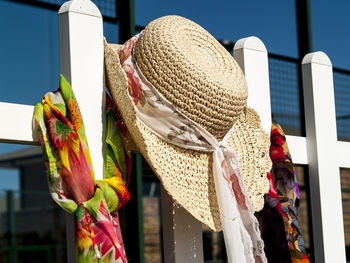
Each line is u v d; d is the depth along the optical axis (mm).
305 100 2039
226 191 1501
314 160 2010
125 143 1461
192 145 1492
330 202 2010
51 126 1334
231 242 1482
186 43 1486
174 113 1436
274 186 1812
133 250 3018
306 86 2039
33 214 4617
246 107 1701
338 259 1999
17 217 4551
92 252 1276
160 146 1449
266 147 1699
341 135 4191
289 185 1879
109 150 1438
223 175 1510
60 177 1324
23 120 1334
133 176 3057
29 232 4605
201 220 1455
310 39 3586
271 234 1821
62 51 1441
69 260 1388
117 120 1465
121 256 1315
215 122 1492
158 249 4191
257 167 1661
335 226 2012
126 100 1380
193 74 1432
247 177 1637
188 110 1445
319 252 1983
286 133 3723
